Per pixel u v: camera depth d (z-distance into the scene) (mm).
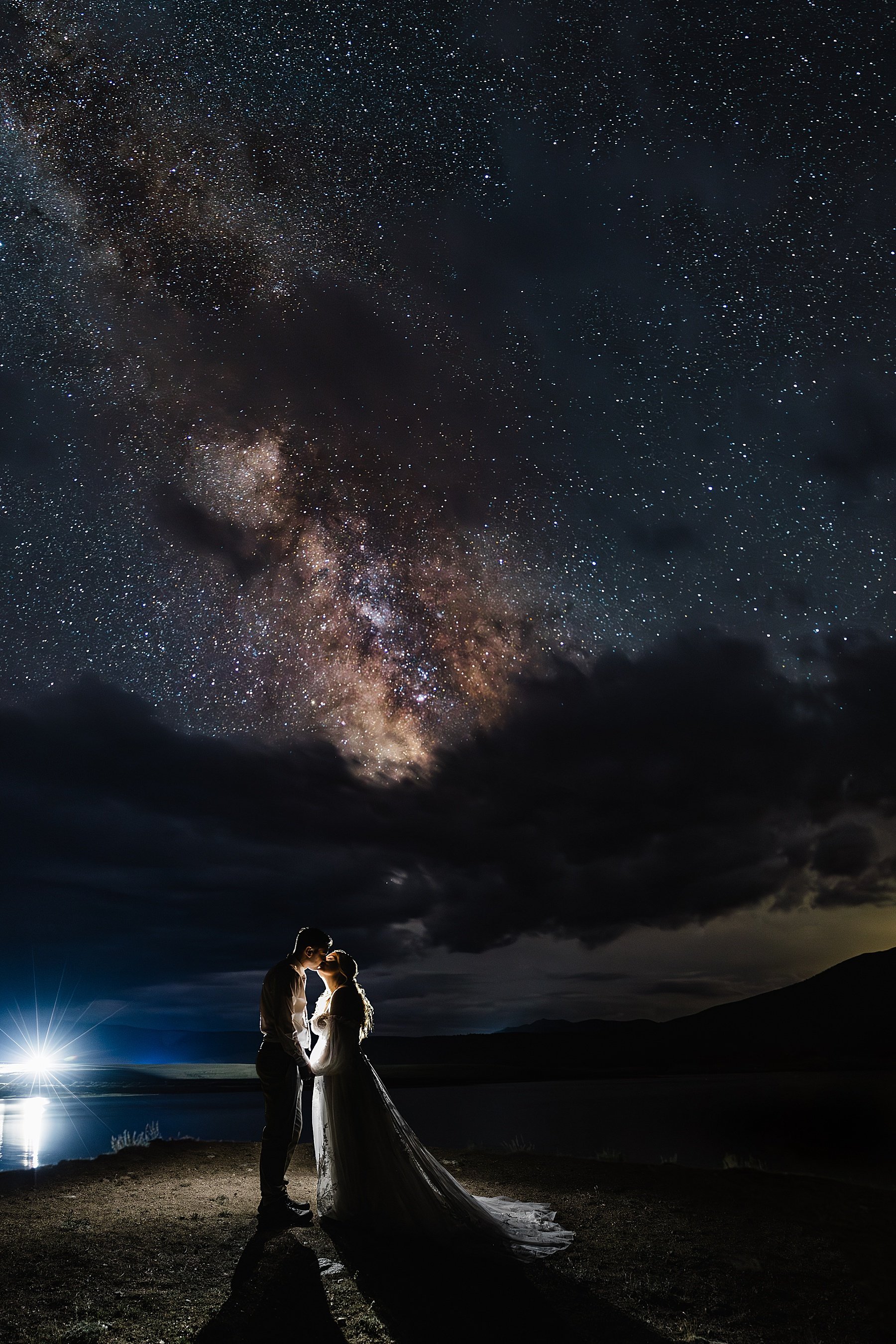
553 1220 6133
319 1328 4047
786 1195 7223
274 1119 6031
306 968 6383
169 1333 3986
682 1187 7484
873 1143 19469
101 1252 5211
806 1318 4387
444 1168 5926
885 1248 5602
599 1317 4277
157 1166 8445
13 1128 23000
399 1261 4992
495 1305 4371
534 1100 38906
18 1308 4285
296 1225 5750
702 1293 4688
